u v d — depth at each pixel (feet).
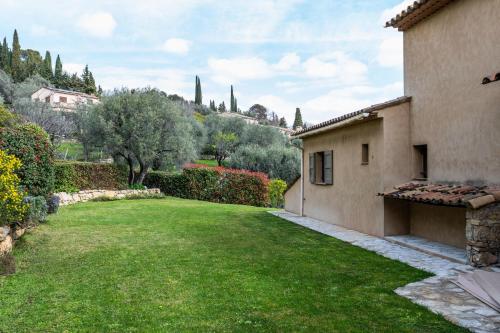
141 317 14.32
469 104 24.08
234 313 14.73
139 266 21.33
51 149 36.55
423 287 17.53
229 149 125.39
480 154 23.21
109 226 34.09
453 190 23.08
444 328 13.03
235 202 69.21
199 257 23.58
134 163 71.82
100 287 17.71
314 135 42.91
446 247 25.11
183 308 15.21
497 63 21.99
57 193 51.31
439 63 26.94
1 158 22.75
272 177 99.40
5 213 22.81
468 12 24.29
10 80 144.36
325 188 40.14
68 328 13.34
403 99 29.76
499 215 20.16
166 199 64.08
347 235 31.68
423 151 29.84
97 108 66.39
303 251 25.54
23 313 14.60
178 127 69.62
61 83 213.05
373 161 30.96
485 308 14.84
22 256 22.85
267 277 19.44
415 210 29.45
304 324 13.69
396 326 13.35
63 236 29.14
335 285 18.12
